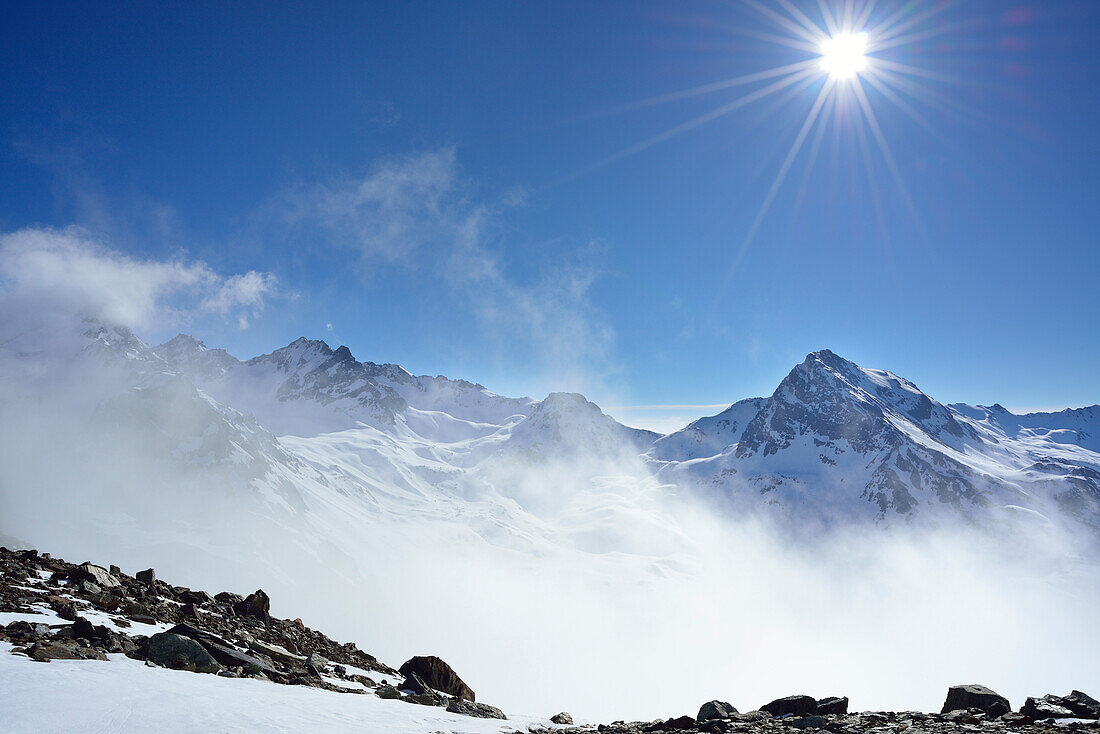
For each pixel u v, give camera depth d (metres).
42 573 25.61
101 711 12.94
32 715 12.19
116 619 20.92
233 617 26.92
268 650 22.25
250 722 13.50
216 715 13.70
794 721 16.05
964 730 12.75
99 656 16.75
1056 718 13.52
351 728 14.26
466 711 19.64
